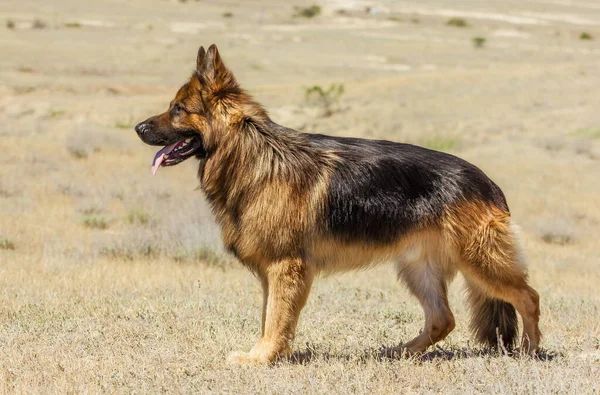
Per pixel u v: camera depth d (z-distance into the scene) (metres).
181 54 77.81
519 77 57.72
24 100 47.31
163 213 19.83
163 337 8.81
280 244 7.79
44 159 28.41
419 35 112.50
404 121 45.00
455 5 166.25
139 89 56.75
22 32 85.44
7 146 30.73
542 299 11.91
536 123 42.59
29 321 9.29
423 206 7.96
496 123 42.84
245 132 7.84
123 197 22.59
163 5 131.00
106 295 10.96
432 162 8.14
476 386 7.01
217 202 8.06
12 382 7.01
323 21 131.00
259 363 7.79
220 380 7.25
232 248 8.12
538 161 33.88
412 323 10.11
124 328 9.07
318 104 48.12
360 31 114.06
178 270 14.05
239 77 65.12
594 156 34.97
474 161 33.75
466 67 78.50
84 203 20.45
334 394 6.79
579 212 24.05
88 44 80.12
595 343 8.94
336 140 8.20
